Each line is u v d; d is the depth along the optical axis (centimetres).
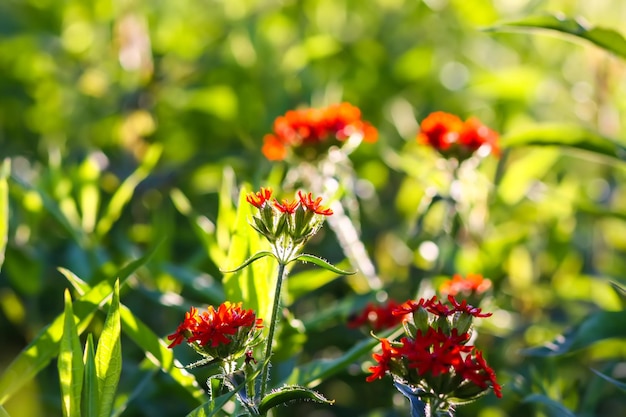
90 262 102
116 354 75
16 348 121
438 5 148
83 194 105
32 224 108
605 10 135
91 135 136
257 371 74
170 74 135
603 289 111
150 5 151
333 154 100
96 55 143
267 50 136
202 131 135
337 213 99
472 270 106
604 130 123
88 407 75
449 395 72
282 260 75
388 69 140
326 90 135
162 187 125
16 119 140
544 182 130
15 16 153
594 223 125
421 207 104
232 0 151
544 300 114
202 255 105
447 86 144
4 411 79
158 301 94
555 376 96
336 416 107
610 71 122
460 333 74
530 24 91
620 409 111
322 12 153
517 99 133
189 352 98
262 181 105
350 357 82
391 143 137
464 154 101
